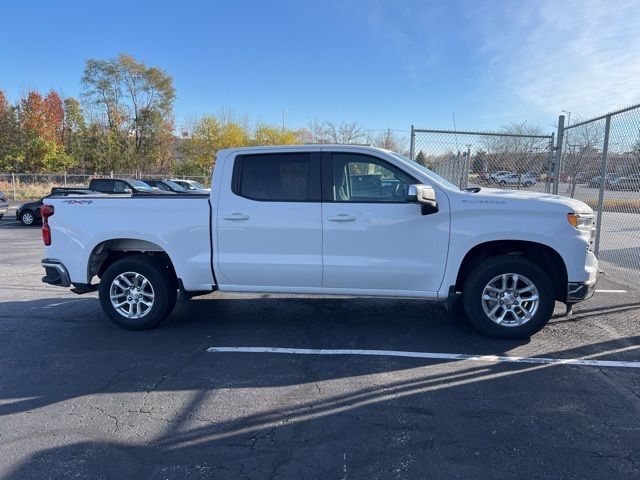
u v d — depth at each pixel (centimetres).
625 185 706
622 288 717
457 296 597
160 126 5112
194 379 420
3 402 380
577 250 474
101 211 541
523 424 339
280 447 314
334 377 420
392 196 499
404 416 352
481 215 480
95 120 4922
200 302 668
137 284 549
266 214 509
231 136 5628
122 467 293
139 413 360
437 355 467
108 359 467
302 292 523
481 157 1052
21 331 552
